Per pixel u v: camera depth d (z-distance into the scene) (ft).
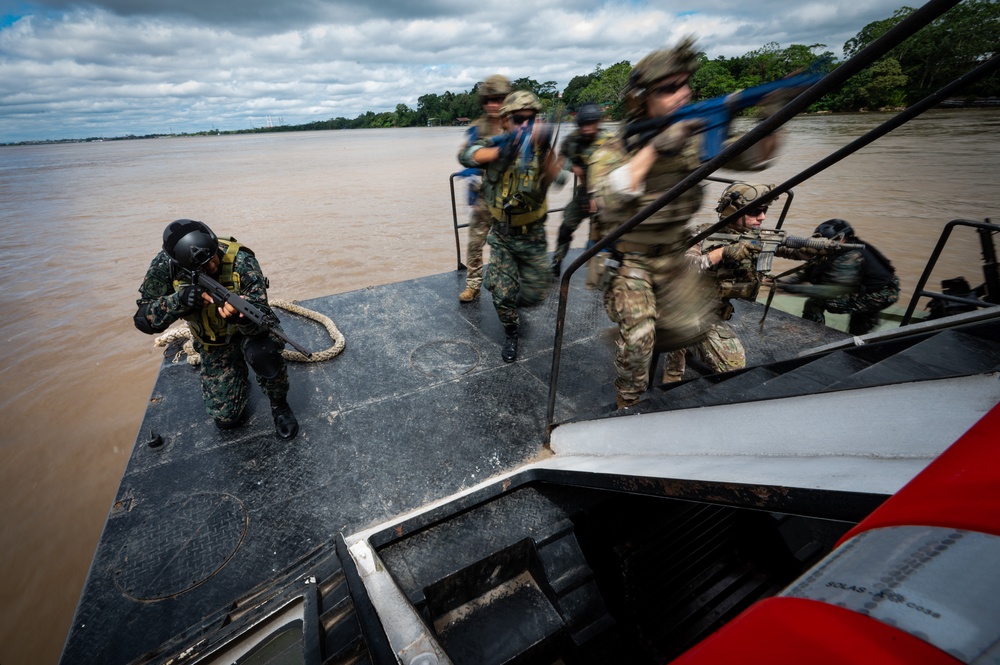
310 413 10.54
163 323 8.80
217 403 9.70
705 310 8.75
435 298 16.05
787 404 4.45
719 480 4.22
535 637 5.91
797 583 1.58
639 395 8.86
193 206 73.05
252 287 9.16
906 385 3.52
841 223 15.23
